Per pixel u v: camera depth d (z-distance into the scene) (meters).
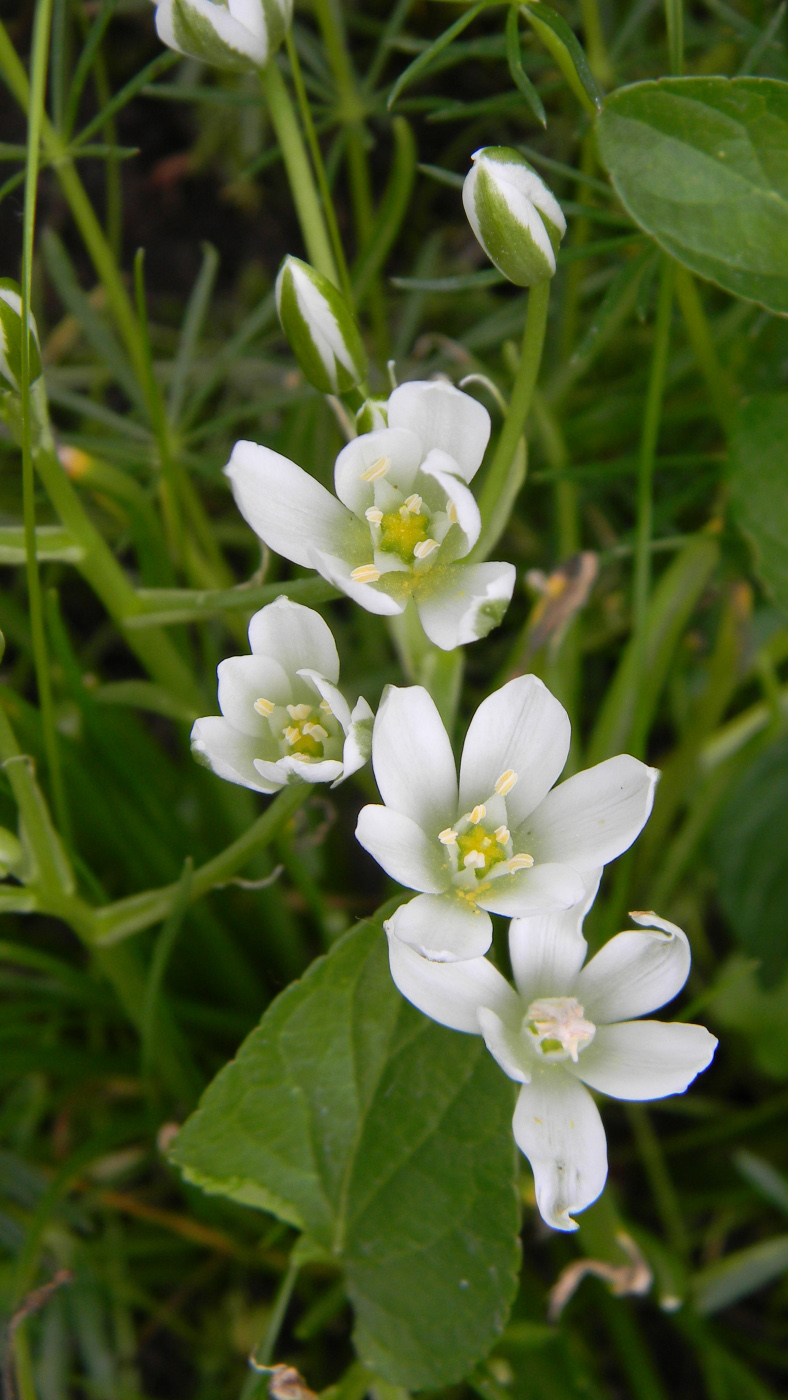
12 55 0.35
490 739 0.30
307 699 0.30
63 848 0.33
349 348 0.30
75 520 0.33
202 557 0.42
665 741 0.45
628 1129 0.42
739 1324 0.40
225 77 0.48
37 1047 0.39
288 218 0.51
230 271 0.51
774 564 0.36
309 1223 0.32
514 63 0.33
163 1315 0.39
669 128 0.32
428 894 0.29
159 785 0.40
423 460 0.30
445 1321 0.32
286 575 0.44
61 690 0.42
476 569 0.30
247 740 0.30
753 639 0.39
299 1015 0.31
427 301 0.48
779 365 0.41
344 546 0.30
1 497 0.44
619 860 0.40
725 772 0.40
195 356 0.48
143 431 0.40
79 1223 0.39
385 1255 0.32
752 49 0.38
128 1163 0.40
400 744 0.29
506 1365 0.36
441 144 0.50
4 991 0.41
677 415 0.42
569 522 0.41
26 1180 0.38
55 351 0.47
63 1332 0.38
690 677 0.43
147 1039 0.35
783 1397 0.40
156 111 0.50
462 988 0.30
